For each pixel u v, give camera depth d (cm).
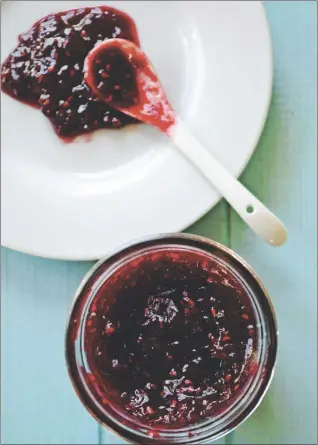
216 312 32
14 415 38
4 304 38
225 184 35
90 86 36
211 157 36
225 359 32
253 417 37
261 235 35
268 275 37
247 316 32
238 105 36
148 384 32
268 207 37
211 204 36
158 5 37
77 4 37
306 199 37
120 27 37
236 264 31
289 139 37
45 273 38
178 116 37
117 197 37
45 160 37
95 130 37
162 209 36
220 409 32
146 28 37
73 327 32
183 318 32
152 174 37
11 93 37
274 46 37
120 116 37
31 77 37
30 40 37
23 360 38
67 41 36
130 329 32
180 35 37
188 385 32
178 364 32
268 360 31
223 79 36
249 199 35
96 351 32
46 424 38
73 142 37
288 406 37
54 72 36
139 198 36
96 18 37
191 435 32
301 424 37
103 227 36
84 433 38
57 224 37
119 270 32
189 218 36
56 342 38
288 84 37
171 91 37
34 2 37
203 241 32
